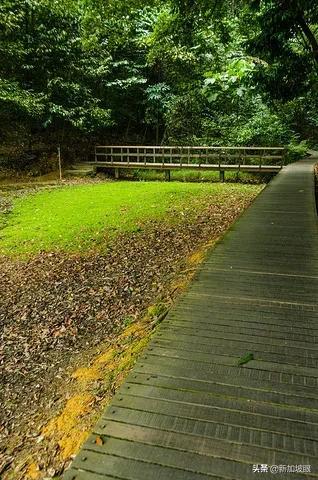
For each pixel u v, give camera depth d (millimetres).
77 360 3807
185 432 1576
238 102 16172
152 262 6082
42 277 5988
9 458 2627
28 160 15922
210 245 6148
